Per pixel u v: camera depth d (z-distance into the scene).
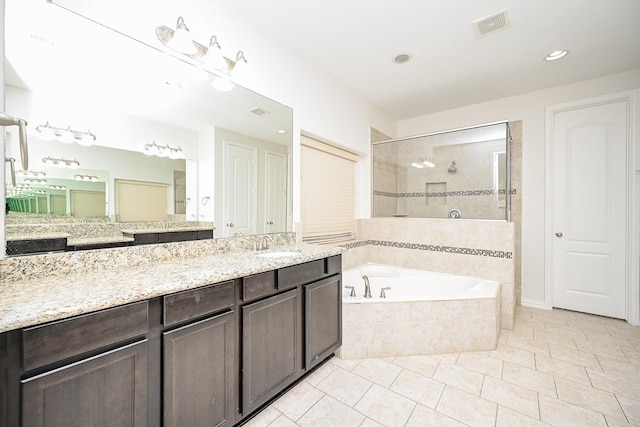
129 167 1.45
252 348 1.37
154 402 1.01
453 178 3.16
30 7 1.14
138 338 0.98
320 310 1.81
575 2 1.76
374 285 2.86
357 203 3.43
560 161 2.99
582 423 1.41
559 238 3.01
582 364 1.95
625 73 2.63
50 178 1.21
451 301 2.13
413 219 3.21
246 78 1.92
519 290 3.20
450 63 2.52
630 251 2.63
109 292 0.94
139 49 1.45
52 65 1.21
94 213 1.33
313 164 2.73
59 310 0.79
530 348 2.18
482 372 1.86
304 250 1.95
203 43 1.64
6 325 0.71
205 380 1.17
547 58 2.42
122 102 1.42
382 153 3.51
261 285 1.42
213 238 1.83
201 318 1.17
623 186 2.69
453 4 1.80
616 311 2.74
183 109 1.66
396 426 1.40
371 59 2.46
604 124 2.77
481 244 2.80
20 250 1.12
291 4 1.81
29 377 0.76
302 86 2.39
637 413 1.47
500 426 1.39
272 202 2.18
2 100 1.08
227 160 1.88
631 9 1.81
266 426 1.40
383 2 1.78
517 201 3.19
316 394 1.65
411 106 3.53
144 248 1.47
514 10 1.84
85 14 1.27
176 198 1.65
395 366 1.95
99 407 0.88
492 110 3.33
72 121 1.27
